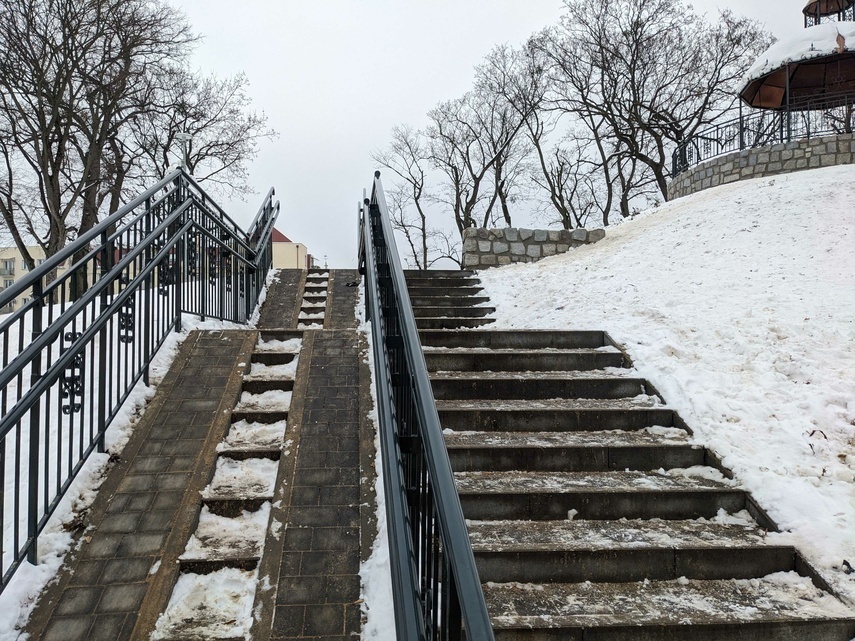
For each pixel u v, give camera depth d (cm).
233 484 296
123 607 217
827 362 401
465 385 410
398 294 241
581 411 372
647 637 216
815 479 294
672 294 583
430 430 161
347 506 275
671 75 2267
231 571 242
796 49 1208
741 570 256
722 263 668
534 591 244
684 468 332
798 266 618
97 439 292
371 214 465
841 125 1548
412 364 193
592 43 2317
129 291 337
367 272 510
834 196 841
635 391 413
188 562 240
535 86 2589
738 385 386
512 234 965
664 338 466
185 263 500
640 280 658
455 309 669
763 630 218
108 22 1462
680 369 413
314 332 473
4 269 3266
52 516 253
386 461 218
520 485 304
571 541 262
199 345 437
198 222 540
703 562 255
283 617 215
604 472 328
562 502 292
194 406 353
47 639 203
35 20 1384
